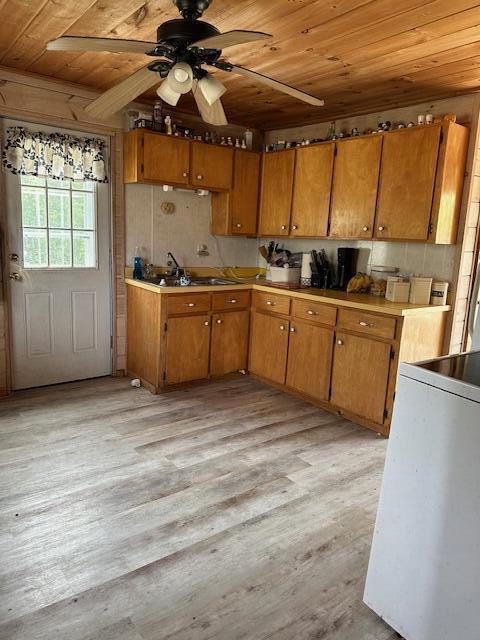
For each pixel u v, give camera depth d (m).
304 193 3.97
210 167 4.04
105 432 3.03
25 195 3.48
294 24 2.29
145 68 1.97
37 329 3.69
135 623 1.59
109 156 3.80
